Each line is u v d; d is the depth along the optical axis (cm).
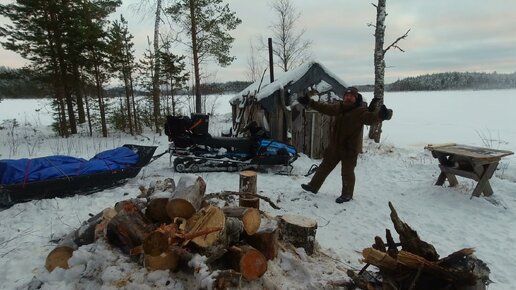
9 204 456
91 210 457
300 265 303
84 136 1304
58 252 291
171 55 1377
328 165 533
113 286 239
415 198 548
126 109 1534
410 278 255
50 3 1198
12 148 985
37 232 386
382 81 1042
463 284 240
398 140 1285
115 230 285
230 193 369
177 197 287
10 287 275
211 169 687
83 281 260
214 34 1406
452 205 513
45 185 478
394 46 1016
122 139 1209
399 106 3044
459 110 2545
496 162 516
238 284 256
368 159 816
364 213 484
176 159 681
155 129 1515
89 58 1282
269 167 721
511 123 1733
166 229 260
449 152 541
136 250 263
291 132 851
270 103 831
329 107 522
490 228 434
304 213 477
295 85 852
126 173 567
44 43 1250
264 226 314
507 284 315
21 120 2105
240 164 682
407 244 270
